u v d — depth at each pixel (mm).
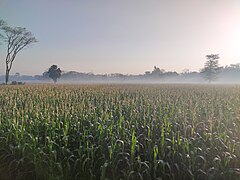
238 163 6879
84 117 10203
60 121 9344
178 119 10305
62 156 7270
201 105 14891
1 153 7727
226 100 16859
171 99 18312
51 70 98875
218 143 7785
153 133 9070
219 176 6441
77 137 8414
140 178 6406
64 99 16938
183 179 6590
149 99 18250
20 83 63312
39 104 13555
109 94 22203
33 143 7180
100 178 6062
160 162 6648
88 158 6695
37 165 6633
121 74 194125
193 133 8820
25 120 9461
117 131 8242
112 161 6555
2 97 17547
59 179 6387
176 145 7141
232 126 10195
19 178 6656
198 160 7039
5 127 9203
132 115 11289
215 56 101500
